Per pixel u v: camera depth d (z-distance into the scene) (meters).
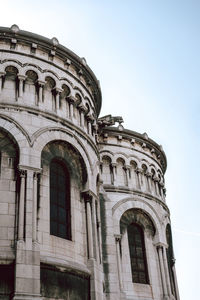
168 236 41.06
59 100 27.09
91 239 25.08
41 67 26.67
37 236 21.72
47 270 21.05
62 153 25.77
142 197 37.44
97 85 32.41
